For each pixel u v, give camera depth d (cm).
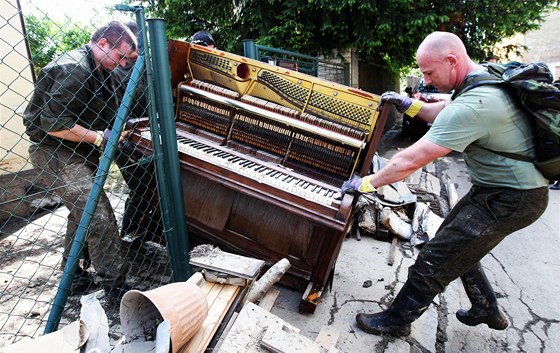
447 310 255
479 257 185
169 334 118
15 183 383
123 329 138
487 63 177
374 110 230
